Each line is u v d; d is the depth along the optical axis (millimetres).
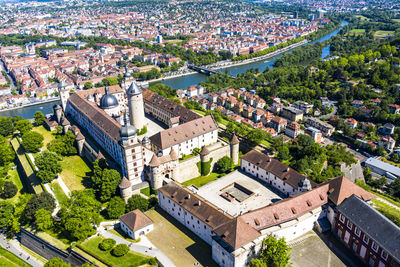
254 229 141875
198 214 160875
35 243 181000
